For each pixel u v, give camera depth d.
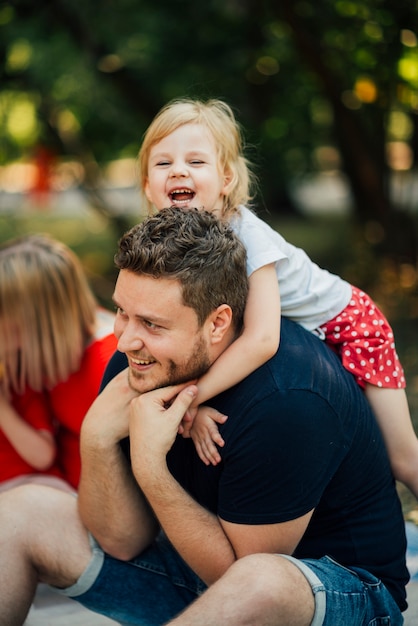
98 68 7.59
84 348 2.57
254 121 7.64
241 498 1.76
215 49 6.95
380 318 2.22
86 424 1.93
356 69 6.28
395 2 5.50
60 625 2.29
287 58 7.13
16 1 7.04
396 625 1.90
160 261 1.70
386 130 7.07
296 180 10.01
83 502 1.95
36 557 1.93
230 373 1.79
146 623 2.02
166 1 6.75
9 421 2.55
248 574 1.66
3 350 2.52
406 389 4.56
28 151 11.48
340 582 1.76
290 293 2.11
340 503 1.86
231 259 1.80
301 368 1.80
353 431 1.84
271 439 1.72
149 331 1.75
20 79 8.42
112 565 1.97
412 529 2.64
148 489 1.81
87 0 6.85
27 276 2.50
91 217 13.27
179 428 1.84
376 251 7.51
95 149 9.77
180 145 2.30
